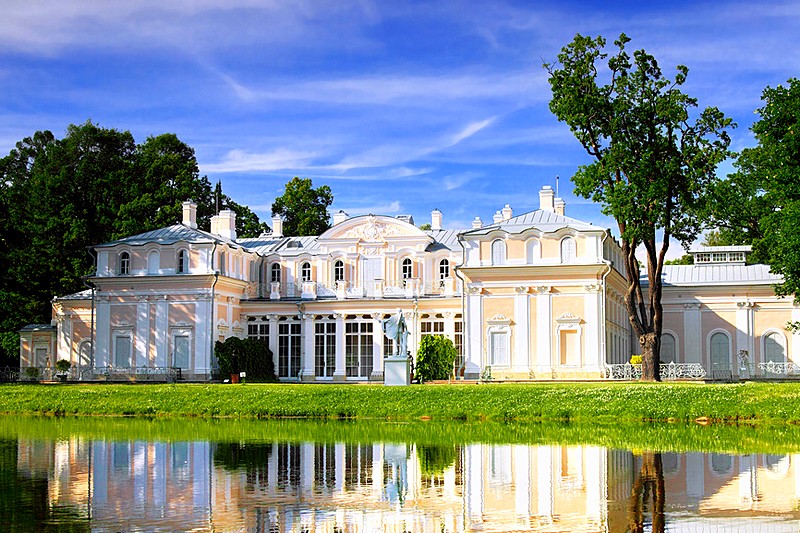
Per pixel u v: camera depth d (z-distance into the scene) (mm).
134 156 91438
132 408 46594
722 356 67000
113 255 64188
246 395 46562
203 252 62562
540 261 57719
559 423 39469
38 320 74625
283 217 96375
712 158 47406
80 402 47844
